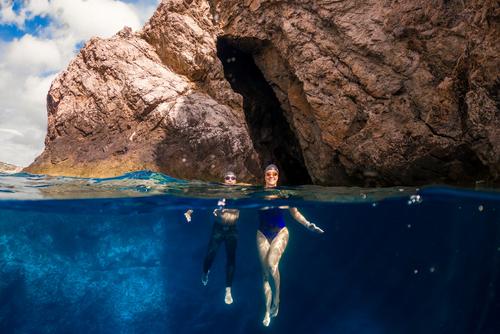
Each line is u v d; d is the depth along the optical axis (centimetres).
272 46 913
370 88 753
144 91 909
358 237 1659
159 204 709
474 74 585
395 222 1280
